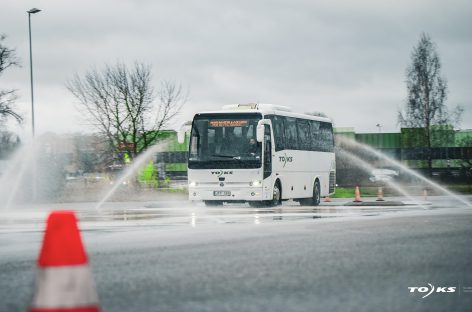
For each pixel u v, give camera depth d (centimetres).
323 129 3569
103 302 746
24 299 776
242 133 2884
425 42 8300
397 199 3694
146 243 1354
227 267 993
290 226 1722
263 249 1205
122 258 1116
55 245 586
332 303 722
